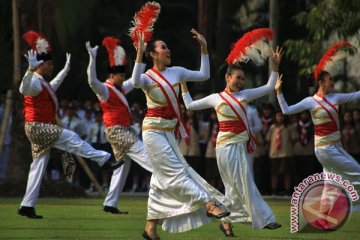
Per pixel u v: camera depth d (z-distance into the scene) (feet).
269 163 116.37
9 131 123.13
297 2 157.79
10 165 109.60
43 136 76.48
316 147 77.05
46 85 77.00
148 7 60.75
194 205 57.31
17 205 91.15
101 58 160.25
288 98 154.92
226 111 64.18
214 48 166.30
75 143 77.30
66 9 111.65
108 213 81.56
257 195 63.36
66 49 139.95
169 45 172.35
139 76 58.54
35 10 110.73
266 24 167.22
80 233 65.21
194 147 117.50
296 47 123.24
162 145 58.65
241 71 64.49
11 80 141.49
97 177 124.47
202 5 149.28
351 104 131.95
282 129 114.83
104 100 81.97
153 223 59.41
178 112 59.77
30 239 61.41
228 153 63.93
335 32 124.77
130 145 81.35
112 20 163.63
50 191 107.24
